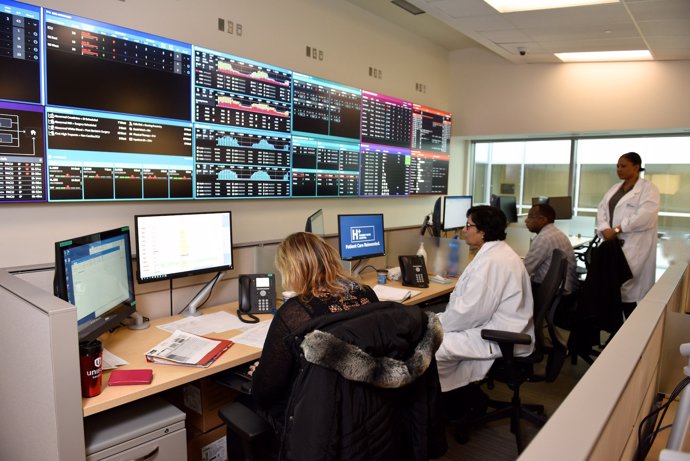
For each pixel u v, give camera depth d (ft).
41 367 4.28
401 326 3.95
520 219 18.44
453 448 7.72
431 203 17.35
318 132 12.10
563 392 9.82
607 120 15.01
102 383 4.91
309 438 3.70
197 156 9.46
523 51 14.40
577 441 1.71
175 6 9.14
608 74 14.90
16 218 7.45
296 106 11.43
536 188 18.38
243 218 10.83
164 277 6.89
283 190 11.34
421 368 4.01
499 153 19.04
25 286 4.88
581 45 13.32
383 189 14.46
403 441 4.40
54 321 4.07
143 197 8.70
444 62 17.42
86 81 7.79
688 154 15.39
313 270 5.01
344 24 13.00
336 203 13.35
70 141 7.69
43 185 7.46
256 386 4.65
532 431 8.26
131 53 8.30
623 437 2.52
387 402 4.01
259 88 10.51
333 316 3.93
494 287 7.47
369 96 13.60
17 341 4.63
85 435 4.70
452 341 7.40
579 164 17.38
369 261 10.87
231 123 10.01
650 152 16.02
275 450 4.78
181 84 9.05
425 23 14.82
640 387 3.04
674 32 11.48
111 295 5.90
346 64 13.16
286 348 4.54
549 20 11.44
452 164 18.61
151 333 6.47
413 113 15.33
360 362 3.63
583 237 16.76
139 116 8.49
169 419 5.10
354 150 13.25
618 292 9.96
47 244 7.82
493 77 16.89
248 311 7.29
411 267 9.85
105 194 8.19
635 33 11.80
